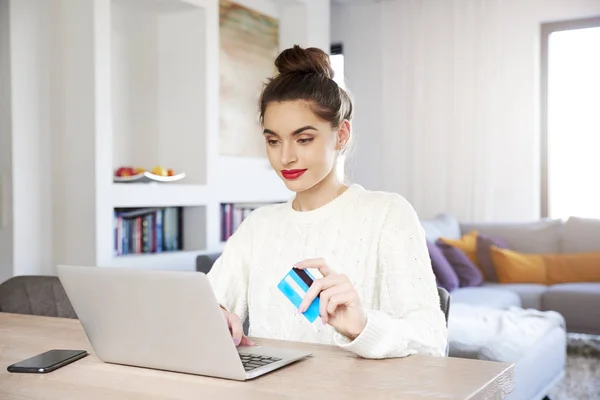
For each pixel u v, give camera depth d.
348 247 1.55
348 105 1.53
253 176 5.08
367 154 6.77
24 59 3.79
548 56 6.00
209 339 1.10
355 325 1.19
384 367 1.17
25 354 1.34
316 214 1.60
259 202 5.27
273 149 1.47
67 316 2.03
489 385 1.07
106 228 3.90
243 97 5.09
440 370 1.14
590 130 5.88
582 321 4.52
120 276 1.14
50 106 3.92
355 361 1.21
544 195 6.05
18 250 3.76
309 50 1.48
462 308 3.62
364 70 6.76
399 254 1.47
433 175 6.36
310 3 5.53
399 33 6.50
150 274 1.10
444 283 4.61
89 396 1.06
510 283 5.03
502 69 6.09
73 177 3.94
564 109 5.96
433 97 6.35
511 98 6.06
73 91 3.94
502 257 5.06
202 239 4.59
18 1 3.75
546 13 5.92
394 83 6.53
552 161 6.03
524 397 2.76
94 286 1.18
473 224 5.69
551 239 5.37
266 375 1.13
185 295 1.08
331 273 1.19
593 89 5.85
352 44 6.81
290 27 5.55
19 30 3.76
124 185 4.00
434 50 6.34
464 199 6.24
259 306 1.62
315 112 1.42
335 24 6.88
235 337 1.33
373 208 1.55
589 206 5.90
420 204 6.43
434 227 5.40
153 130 4.70
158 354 1.17
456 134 6.26
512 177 6.08
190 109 4.63
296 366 1.19
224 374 1.11
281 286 1.19
